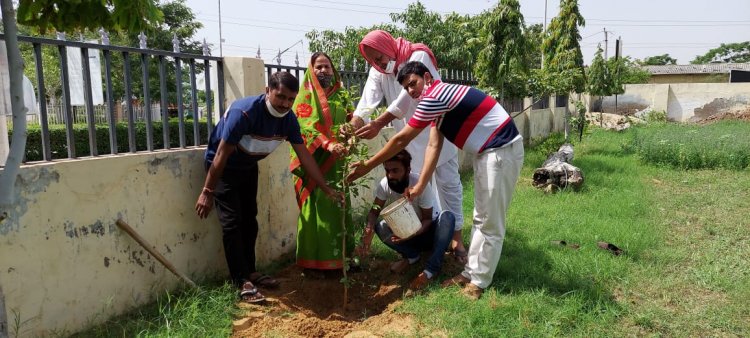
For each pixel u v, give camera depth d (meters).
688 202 7.40
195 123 4.28
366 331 3.53
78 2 2.65
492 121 3.74
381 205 4.57
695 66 43.97
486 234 3.89
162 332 3.33
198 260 4.27
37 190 3.07
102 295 3.50
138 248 3.73
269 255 4.92
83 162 3.32
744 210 6.89
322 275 4.52
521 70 10.95
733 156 10.37
